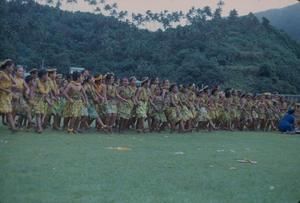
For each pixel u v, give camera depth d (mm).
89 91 13516
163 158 8844
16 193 5586
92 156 8539
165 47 50125
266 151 11062
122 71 46594
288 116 19359
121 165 7781
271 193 6270
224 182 6836
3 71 11586
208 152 10156
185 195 5914
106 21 55344
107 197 5598
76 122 13070
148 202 5461
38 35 46562
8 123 12688
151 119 15281
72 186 6066
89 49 50156
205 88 17359
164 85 15484
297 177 7520
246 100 19391
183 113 15641
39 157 8055
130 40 51031
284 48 57375
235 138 14484
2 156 7984
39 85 12539
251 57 50781
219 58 49156
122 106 14328
